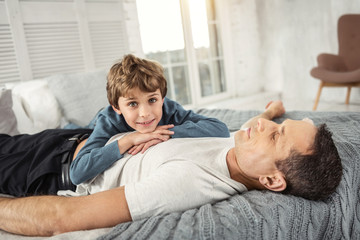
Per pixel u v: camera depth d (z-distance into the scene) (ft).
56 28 9.14
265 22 15.94
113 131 3.81
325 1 13.82
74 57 9.52
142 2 12.56
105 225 2.70
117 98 3.37
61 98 7.07
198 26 14.44
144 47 12.78
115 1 10.40
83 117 7.04
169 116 4.11
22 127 6.55
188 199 2.77
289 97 16.05
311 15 14.39
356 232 3.30
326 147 2.87
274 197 2.85
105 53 10.21
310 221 2.83
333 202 2.99
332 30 13.84
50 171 3.68
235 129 5.35
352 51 12.60
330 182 2.86
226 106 14.02
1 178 3.92
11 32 8.36
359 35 12.48
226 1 15.15
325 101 14.74
